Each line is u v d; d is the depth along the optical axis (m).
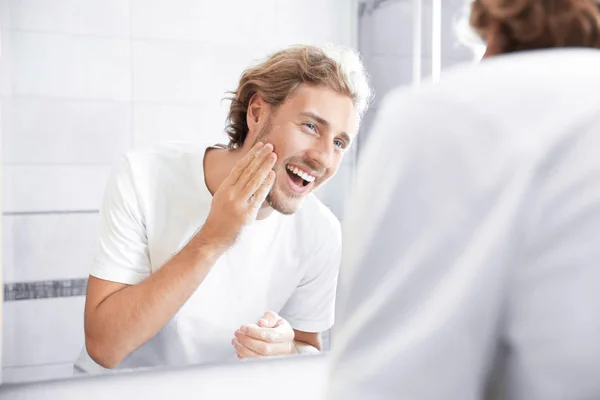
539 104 0.39
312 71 1.10
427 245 0.38
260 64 1.10
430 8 1.21
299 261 1.16
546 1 0.44
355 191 0.44
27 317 1.00
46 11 0.98
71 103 1.00
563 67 0.41
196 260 1.04
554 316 0.37
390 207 0.40
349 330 0.40
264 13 1.10
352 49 1.16
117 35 1.02
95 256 1.04
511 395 0.41
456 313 0.37
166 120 1.06
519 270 0.38
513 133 0.39
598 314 0.37
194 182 1.08
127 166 1.04
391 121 0.43
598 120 0.38
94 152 1.02
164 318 1.04
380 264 0.40
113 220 1.04
